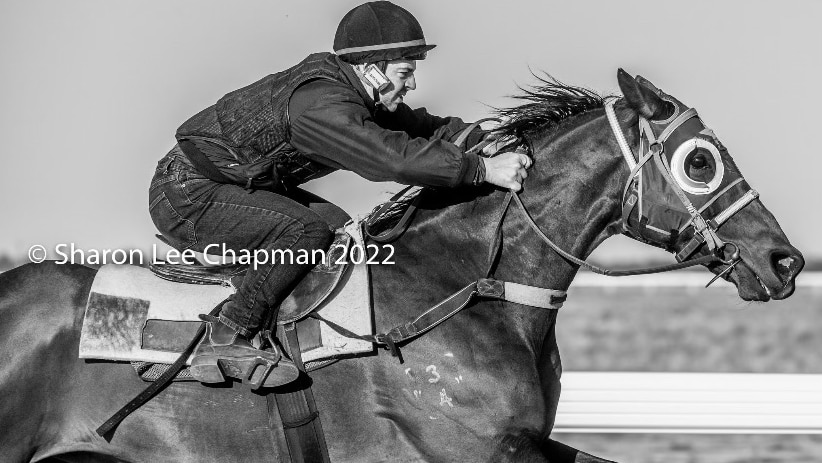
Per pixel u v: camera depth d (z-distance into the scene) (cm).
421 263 599
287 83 588
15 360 583
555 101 608
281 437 584
